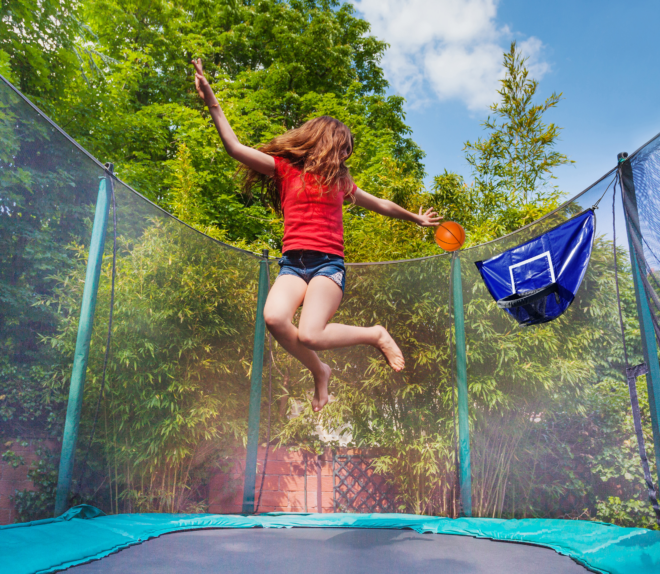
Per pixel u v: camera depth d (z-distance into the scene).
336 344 1.30
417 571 1.39
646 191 1.71
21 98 1.61
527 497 2.37
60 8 5.87
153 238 2.47
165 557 1.48
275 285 1.33
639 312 1.78
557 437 2.26
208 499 2.76
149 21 9.32
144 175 6.90
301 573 1.31
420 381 3.10
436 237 1.98
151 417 2.38
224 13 9.91
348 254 4.58
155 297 2.47
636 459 1.90
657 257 1.63
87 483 1.95
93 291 1.96
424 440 3.00
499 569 1.46
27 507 1.64
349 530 2.29
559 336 2.30
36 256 1.68
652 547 1.54
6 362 1.55
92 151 6.70
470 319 2.87
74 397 1.86
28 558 1.25
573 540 1.82
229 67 10.12
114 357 2.15
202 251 2.87
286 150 1.40
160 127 7.87
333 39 10.45
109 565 1.35
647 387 1.74
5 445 1.57
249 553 1.60
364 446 3.23
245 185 1.55
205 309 2.84
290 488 3.33
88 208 1.97
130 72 7.65
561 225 2.33
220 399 2.84
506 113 5.29
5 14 5.40
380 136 9.20
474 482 2.65
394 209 1.60
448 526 2.28
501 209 5.01
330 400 3.28
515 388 2.54
